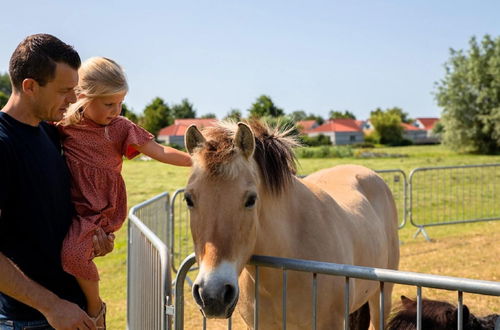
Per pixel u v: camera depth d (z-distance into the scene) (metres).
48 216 1.80
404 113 106.62
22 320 1.80
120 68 2.14
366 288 3.16
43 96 1.71
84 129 2.11
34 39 1.70
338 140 79.12
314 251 2.62
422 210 10.34
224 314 1.94
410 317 2.43
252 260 2.16
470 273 5.86
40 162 1.79
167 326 2.19
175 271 6.23
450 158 28.94
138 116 71.94
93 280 1.94
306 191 2.82
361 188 3.93
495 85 32.81
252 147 2.13
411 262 6.45
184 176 20.67
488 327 2.31
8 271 1.57
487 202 10.93
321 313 2.58
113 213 2.17
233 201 2.04
